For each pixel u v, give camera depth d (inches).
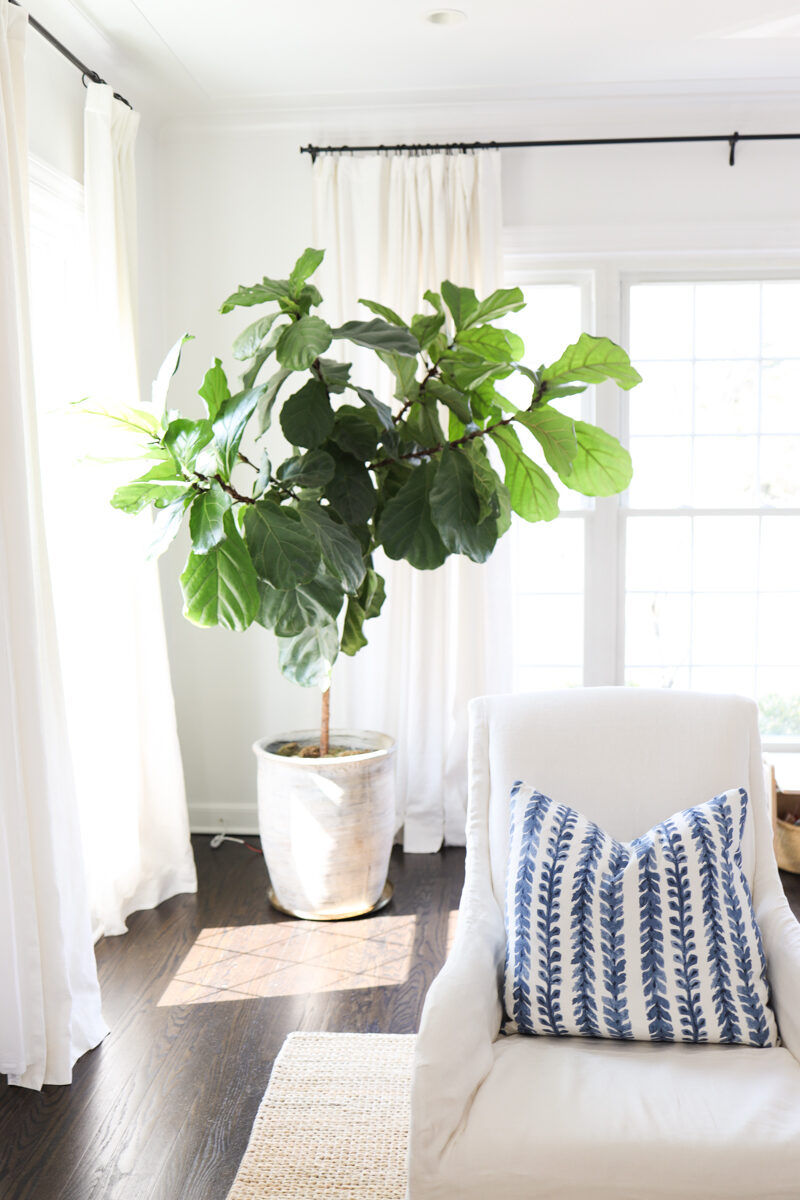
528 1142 58.1
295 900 130.3
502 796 84.0
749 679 165.3
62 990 94.3
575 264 158.6
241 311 157.4
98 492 123.6
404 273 152.3
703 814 75.6
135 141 147.3
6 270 90.0
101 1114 89.5
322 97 148.6
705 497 163.5
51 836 93.8
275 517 99.5
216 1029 103.7
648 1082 63.5
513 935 73.0
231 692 163.2
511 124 153.1
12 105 94.7
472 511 106.3
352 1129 86.4
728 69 139.3
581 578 165.2
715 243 153.8
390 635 155.6
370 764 127.8
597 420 160.9
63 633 125.2
